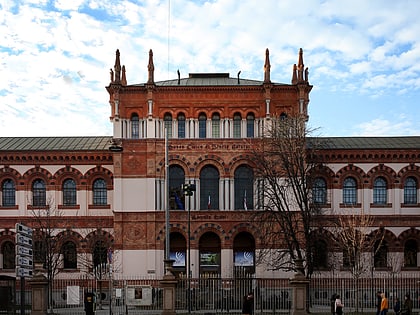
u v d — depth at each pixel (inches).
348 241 2336.4
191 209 2418.8
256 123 2481.5
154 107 2477.9
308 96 2492.6
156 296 1866.4
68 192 2564.0
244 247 2448.3
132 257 2397.9
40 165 2554.1
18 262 1286.9
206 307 1829.5
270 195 2188.7
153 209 2411.4
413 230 2501.2
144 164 2443.4
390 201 2522.1
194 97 2490.2
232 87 2481.5
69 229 2514.8
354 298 2096.5
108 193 2549.2
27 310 1942.7
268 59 2486.5
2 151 2541.8
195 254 2388.0
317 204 2223.2
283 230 2098.9
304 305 1579.7
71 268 2506.2
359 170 2532.0
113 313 1765.5
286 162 2127.2
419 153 2532.0
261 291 1860.2
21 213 2529.5
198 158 2443.4
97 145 2674.7
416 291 2092.8
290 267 2111.2
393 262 2475.4
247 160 2438.5
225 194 2426.2
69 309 1959.9
